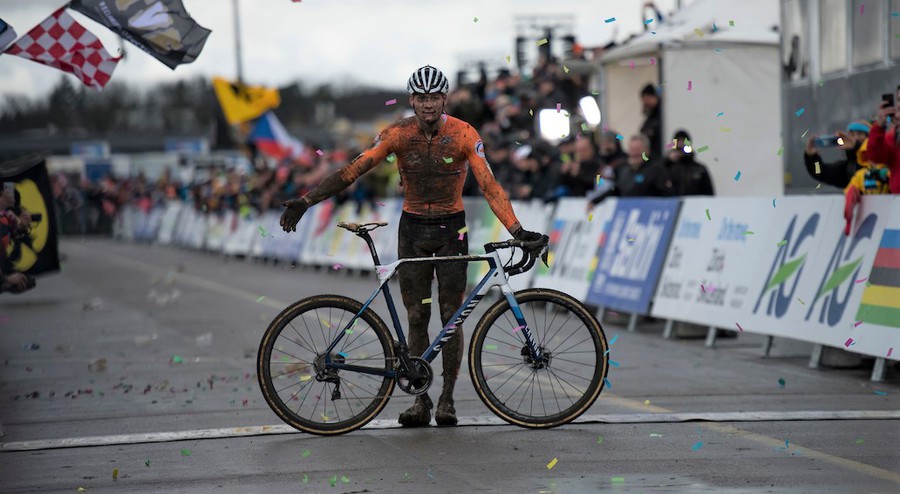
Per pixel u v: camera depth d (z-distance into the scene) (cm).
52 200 2517
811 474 1087
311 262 5119
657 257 2397
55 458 1259
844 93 2298
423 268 1379
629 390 1638
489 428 1364
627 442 1259
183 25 1577
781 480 1064
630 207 2577
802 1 2452
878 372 1683
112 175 12119
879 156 1773
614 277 2569
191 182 8581
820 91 2389
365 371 1348
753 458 1162
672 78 3131
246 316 2956
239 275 4731
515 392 1475
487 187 1365
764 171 3158
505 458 1188
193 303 3400
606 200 2705
